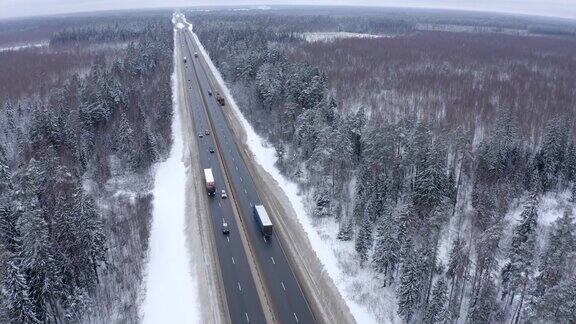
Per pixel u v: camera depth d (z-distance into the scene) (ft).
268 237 225.97
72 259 175.42
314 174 284.20
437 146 239.30
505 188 260.42
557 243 171.22
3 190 223.10
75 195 187.01
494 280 179.73
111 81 403.34
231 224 239.30
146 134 323.98
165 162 328.08
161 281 197.06
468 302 176.04
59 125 314.55
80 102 361.30
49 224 190.29
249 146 350.23
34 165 215.31
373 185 236.63
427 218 205.87
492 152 268.82
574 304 134.00
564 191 278.67
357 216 232.53
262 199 268.62
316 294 185.16
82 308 170.91
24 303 144.87
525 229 184.75
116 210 251.60
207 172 283.18
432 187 222.89
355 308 176.24
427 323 158.92
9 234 169.58
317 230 232.12
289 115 346.13
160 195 278.87
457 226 235.40
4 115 359.87
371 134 262.67
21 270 151.84
